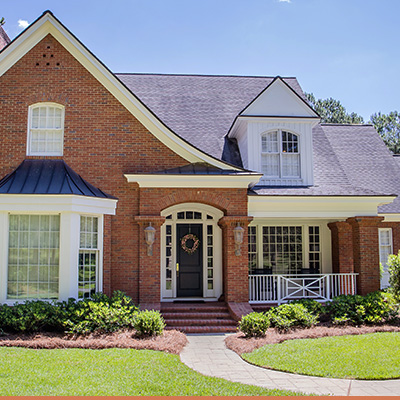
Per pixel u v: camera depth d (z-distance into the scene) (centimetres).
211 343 1059
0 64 1366
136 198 1359
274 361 854
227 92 1897
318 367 812
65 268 1177
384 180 1861
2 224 1178
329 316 1277
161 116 1714
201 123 1712
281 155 1535
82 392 648
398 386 719
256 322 1062
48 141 1372
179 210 1520
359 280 1433
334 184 1543
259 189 1447
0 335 1026
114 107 1395
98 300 1183
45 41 1395
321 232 1717
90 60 1379
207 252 1527
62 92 1381
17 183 1224
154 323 1044
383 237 1841
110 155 1377
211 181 1340
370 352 908
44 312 1080
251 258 1694
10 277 1185
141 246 1315
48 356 853
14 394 635
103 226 1295
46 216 1211
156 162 1393
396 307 1288
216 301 1462
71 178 1277
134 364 803
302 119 1545
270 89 1559
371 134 2095
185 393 661
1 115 1352
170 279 1506
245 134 1550
